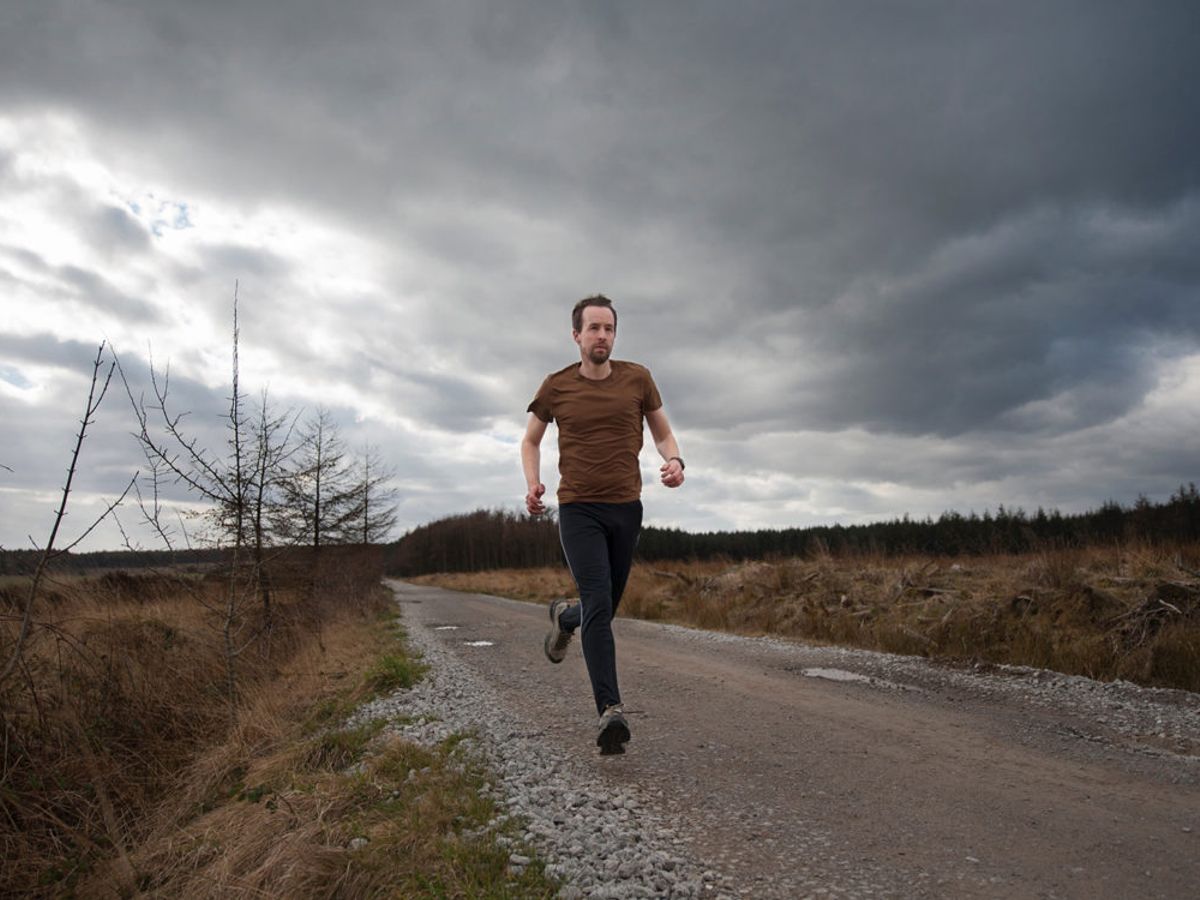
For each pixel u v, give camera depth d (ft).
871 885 8.30
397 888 8.09
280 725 18.24
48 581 14.94
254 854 9.37
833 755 13.83
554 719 17.42
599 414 12.66
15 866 11.02
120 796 13.83
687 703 18.92
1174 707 18.01
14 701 13.84
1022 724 16.38
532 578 121.80
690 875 8.53
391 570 332.80
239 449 22.49
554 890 8.02
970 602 30.07
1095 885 8.18
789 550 54.95
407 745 13.69
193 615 23.72
